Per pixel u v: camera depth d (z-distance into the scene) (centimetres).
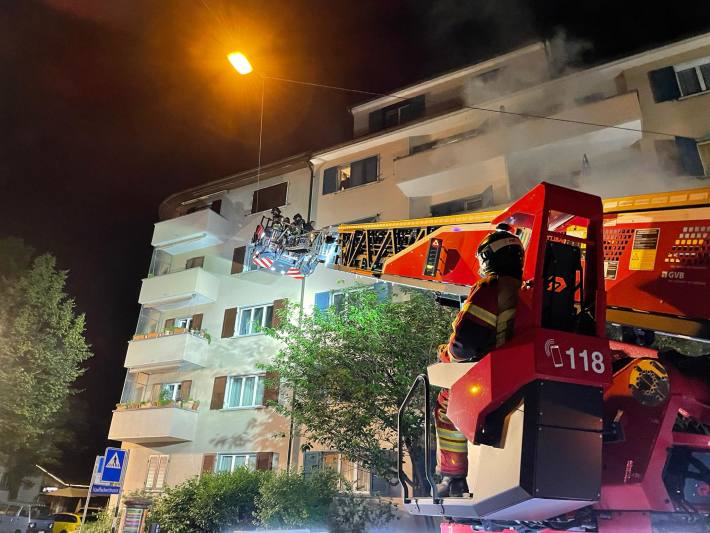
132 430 1972
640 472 268
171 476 1927
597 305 273
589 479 237
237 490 1406
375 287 1299
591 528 276
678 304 329
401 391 1058
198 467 1886
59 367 2128
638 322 346
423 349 1084
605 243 374
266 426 1806
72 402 2828
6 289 2092
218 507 1380
